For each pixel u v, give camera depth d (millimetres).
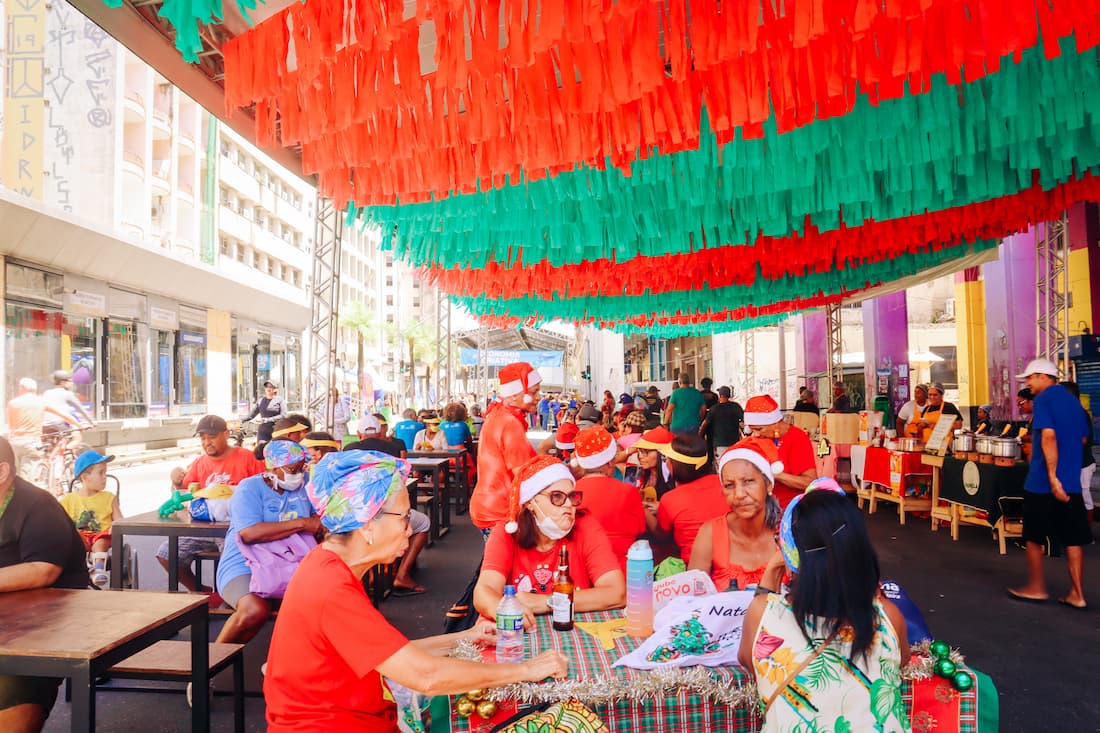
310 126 2898
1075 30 2377
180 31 1964
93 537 4852
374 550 1819
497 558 2619
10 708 2461
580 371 46312
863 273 9383
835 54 2576
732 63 2791
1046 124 3188
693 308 12102
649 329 17312
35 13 23625
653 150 3711
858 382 19109
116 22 3578
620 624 2350
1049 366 4957
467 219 4676
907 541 6984
